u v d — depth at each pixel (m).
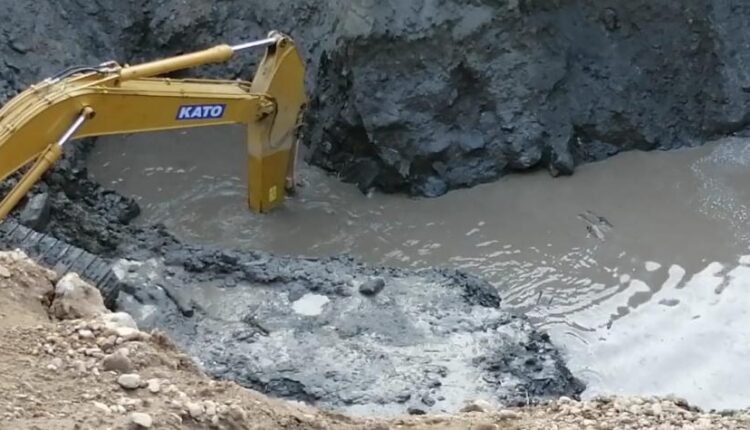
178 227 12.90
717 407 9.87
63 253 10.33
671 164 13.73
